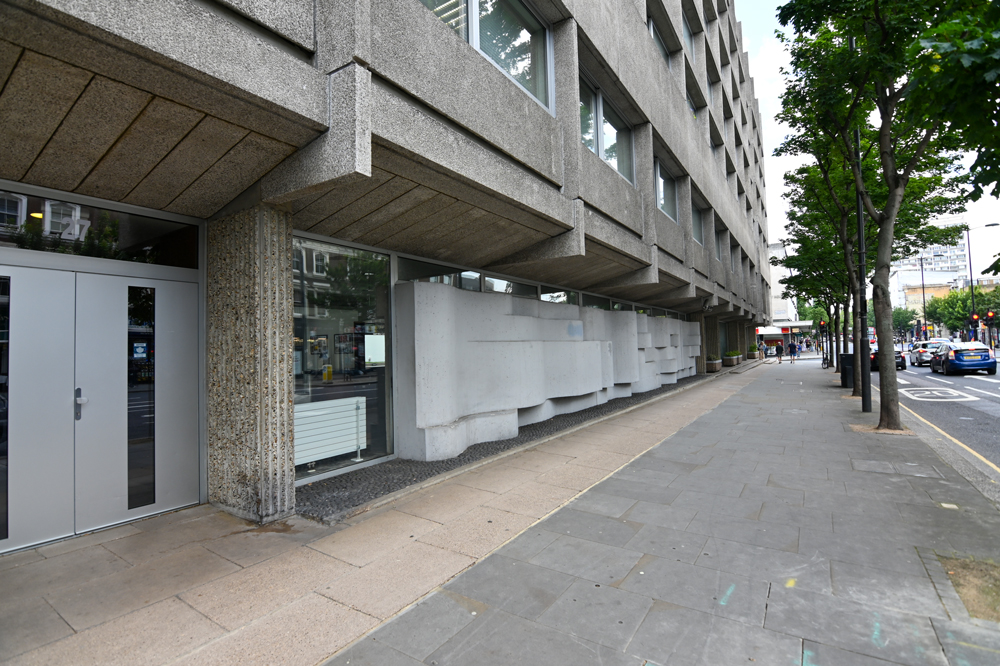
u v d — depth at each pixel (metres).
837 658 2.60
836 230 15.55
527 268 8.34
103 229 4.32
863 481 5.73
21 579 3.45
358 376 6.25
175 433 4.76
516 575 3.54
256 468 4.46
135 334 4.52
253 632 2.86
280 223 4.55
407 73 4.36
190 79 3.03
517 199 5.66
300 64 3.57
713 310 21.44
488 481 5.84
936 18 6.62
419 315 6.61
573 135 7.02
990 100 3.71
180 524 4.45
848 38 9.41
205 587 3.37
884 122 8.79
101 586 3.37
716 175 18.06
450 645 2.74
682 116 13.45
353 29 3.65
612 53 8.79
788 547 3.98
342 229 5.61
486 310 7.95
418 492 5.43
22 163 3.56
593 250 8.15
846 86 9.43
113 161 3.67
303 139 3.83
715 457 6.97
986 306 58.16
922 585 3.34
